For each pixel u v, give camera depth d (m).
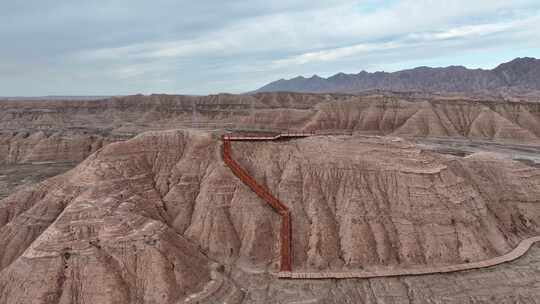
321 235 60.94
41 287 48.06
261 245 60.84
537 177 78.44
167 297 49.75
